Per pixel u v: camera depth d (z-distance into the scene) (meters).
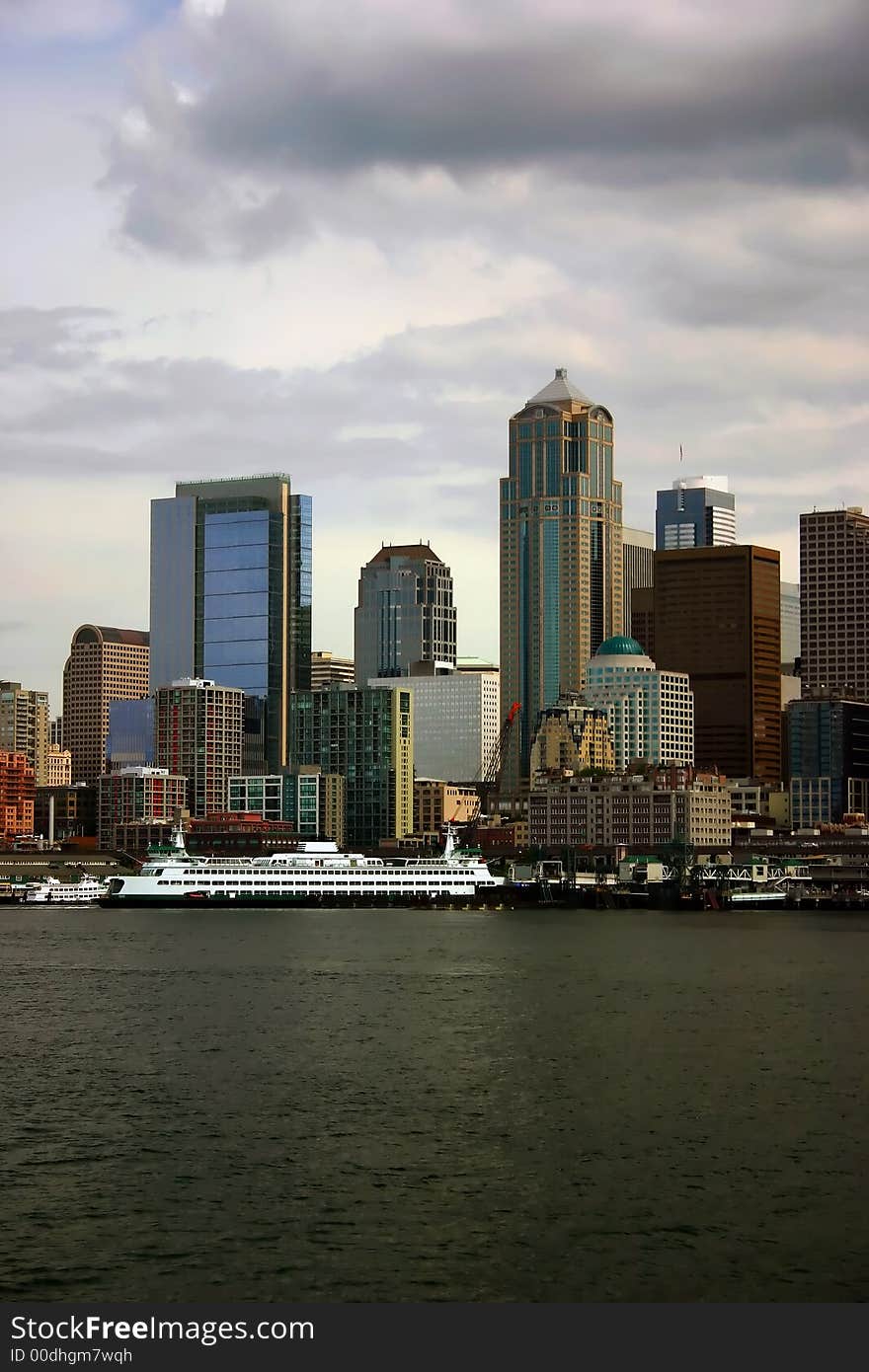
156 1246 117.38
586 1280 111.19
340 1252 116.31
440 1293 109.19
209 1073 180.88
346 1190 130.50
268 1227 121.31
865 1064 186.75
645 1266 113.44
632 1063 187.88
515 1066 185.62
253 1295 108.94
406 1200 127.75
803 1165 138.00
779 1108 160.50
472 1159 140.25
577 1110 159.62
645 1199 127.94
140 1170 136.75
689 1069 183.62
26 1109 160.00
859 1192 129.62
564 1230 120.56
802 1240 118.38
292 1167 137.62
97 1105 162.12
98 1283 110.94
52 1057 192.12
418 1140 147.12
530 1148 144.12
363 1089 171.12
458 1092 169.50
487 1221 122.50
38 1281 111.31
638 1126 152.50
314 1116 157.00
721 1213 124.38
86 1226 121.62
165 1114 157.75
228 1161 139.62
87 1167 137.62
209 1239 118.69
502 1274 112.12
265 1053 195.38
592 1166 138.00
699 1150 143.25
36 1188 131.12
